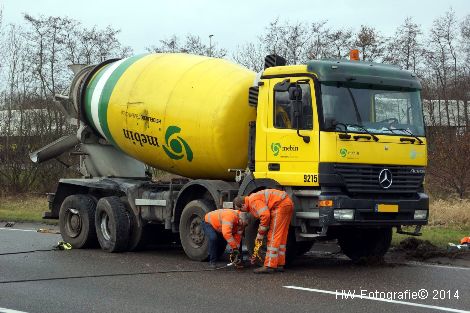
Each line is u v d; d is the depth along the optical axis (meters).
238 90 11.37
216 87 11.55
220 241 10.83
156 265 10.82
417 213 10.38
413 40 28.52
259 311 7.20
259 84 10.70
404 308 7.36
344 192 9.90
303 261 11.51
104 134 13.90
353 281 9.16
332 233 11.07
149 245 14.24
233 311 7.20
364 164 9.97
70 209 13.62
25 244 13.77
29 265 10.74
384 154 10.09
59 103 15.18
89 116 14.23
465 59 28.75
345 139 9.83
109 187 13.23
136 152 13.15
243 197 10.15
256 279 9.35
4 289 8.57
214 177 11.99
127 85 13.06
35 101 28.52
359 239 11.67
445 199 19.27
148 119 12.38
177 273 9.91
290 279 9.34
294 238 10.59
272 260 9.88
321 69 9.97
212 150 11.35
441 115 27.27
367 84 10.22
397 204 10.12
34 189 27.33
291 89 10.06
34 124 27.33
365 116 10.13
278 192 9.96
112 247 12.67
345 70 10.10
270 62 11.02
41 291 8.42
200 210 11.16
